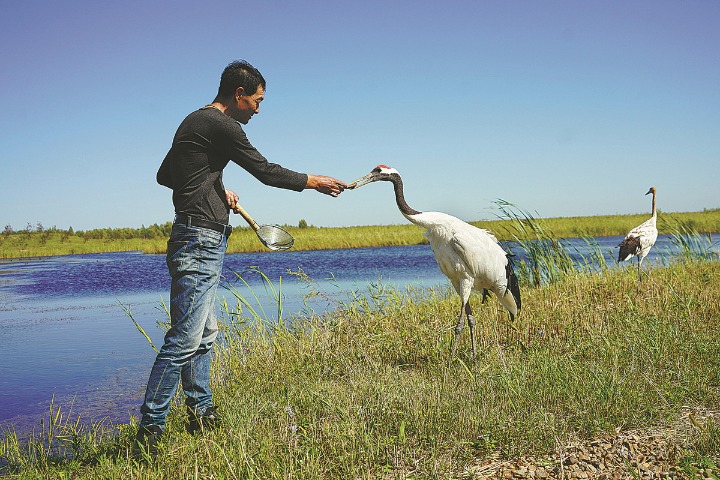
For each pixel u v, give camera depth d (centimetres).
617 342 584
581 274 1074
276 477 348
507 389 474
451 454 380
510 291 689
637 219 4300
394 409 449
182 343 408
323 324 766
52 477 392
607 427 407
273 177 431
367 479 349
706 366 518
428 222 657
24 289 1806
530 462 365
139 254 4022
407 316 780
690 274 1039
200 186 411
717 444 365
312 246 3466
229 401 493
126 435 447
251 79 432
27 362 795
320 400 474
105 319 1159
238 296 802
